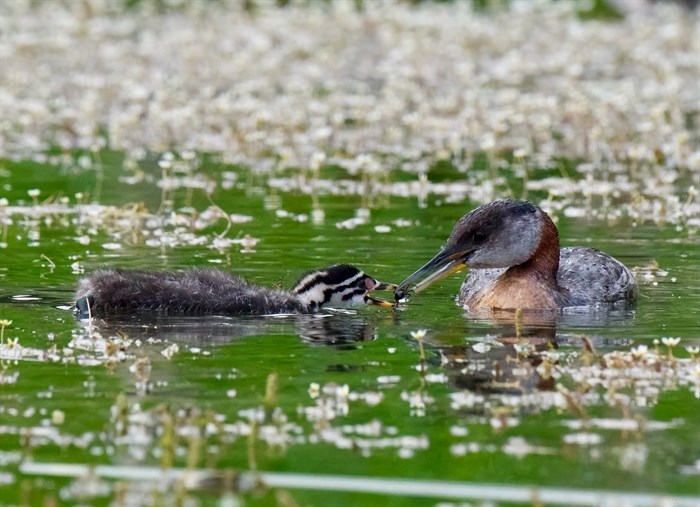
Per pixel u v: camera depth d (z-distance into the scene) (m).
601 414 10.18
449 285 15.50
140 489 8.78
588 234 17.69
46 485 8.84
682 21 39.31
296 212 19.09
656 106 27.03
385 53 35.44
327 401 10.47
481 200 20.02
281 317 13.66
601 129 25.25
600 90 28.95
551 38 37.59
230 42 36.34
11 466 9.13
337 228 18.00
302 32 38.25
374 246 16.89
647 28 37.53
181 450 9.45
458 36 37.19
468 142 24.92
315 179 21.41
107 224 18.25
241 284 14.06
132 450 9.45
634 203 19.30
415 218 18.69
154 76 31.50
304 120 26.23
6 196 20.16
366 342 12.41
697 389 10.77
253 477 8.97
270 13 41.00
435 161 23.20
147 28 38.38
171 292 13.67
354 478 8.98
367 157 21.11
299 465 9.20
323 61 33.56
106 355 11.81
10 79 30.44
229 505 8.55
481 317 13.62
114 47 35.00
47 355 11.77
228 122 26.39
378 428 9.88
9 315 13.34
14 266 15.59
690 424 9.92
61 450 9.42
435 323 13.34
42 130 25.80
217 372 11.29
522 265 14.48
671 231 17.91
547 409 10.30
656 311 13.77
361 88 30.62
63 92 29.56
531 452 9.41
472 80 31.56
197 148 24.34
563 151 24.08
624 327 13.02
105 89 29.81
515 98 28.97
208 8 41.88
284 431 9.83
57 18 39.75
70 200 19.88
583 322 13.30
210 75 31.88
